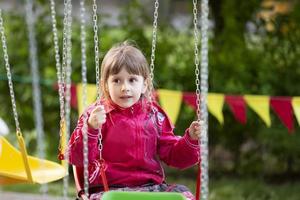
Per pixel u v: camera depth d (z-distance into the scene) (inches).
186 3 446.9
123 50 165.3
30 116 431.5
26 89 423.2
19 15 427.2
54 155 434.3
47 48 421.4
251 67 419.8
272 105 270.5
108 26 427.5
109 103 167.2
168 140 171.6
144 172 167.6
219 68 418.3
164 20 441.7
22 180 168.7
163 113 175.3
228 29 422.0
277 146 409.7
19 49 420.5
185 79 423.5
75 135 157.4
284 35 423.2
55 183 415.5
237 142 437.4
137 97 164.4
